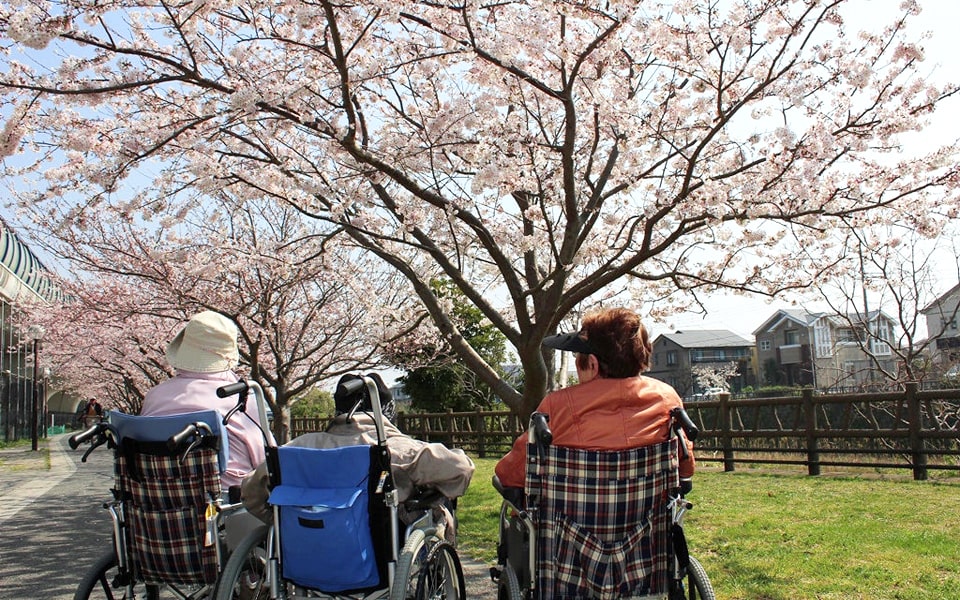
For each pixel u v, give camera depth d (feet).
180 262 29.30
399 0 16.79
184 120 19.76
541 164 21.62
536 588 9.02
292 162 22.86
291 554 10.09
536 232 22.30
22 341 80.59
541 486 9.08
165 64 19.72
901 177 20.88
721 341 174.09
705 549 18.33
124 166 19.90
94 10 16.80
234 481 12.19
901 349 47.52
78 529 25.93
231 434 12.43
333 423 11.55
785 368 155.22
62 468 56.39
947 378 45.96
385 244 24.63
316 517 9.90
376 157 19.51
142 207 22.90
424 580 10.53
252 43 22.02
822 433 32.19
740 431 35.81
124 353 62.64
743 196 19.35
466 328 57.77
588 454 8.89
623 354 9.53
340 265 34.53
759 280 24.44
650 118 22.20
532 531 9.09
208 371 12.75
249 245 29.35
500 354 66.54
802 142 18.48
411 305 36.29
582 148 24.91
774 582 14.93
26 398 113.29
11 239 86.79
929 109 18.69
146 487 10.84
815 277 23.88
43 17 16.66
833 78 19.12
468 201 21.07
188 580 10.99
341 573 9.98
